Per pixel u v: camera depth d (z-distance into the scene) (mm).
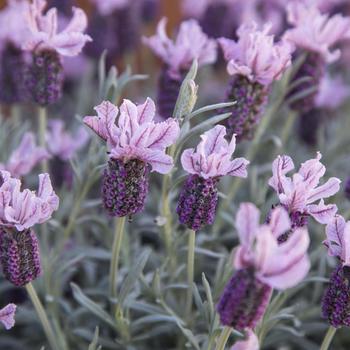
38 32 667
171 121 588
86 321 709
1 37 743
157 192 762
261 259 536
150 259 719
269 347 715
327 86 824
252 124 657
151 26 1148
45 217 595
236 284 546
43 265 683
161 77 701
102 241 739
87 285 730
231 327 560
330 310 594
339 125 880
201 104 937
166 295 686
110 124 590
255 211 537
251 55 640
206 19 864
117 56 888
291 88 714
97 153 689
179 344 683
